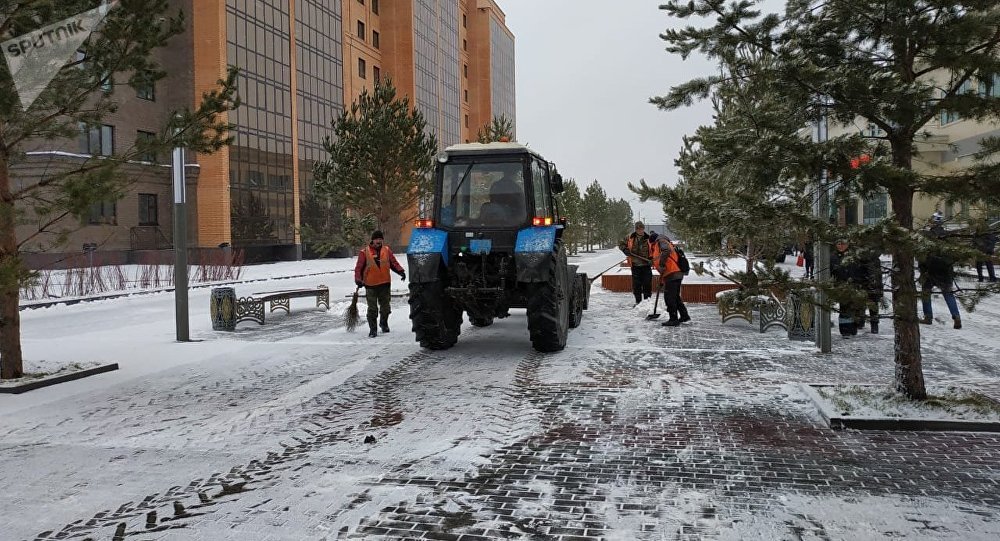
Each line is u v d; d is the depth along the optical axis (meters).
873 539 3.34
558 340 8.62
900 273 5.25
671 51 5.74
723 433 5.12
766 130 5.54
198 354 8.97
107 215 32.12
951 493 3.90
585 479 4.20
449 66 67.94
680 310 11.68
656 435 5.09
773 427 5.25
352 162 17.00
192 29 36.03
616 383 6.87
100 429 5.49
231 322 11.49
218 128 7.80
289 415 5.85
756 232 5.22
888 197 5.38
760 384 6.73
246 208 38.03
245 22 38.22
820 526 3.49
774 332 10.35
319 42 45.97
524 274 8.34
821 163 5.15
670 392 6.44
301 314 14.03
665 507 3.75
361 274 10.59
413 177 17.33
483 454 4.70
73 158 24.55
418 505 3.83
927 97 5.08
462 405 6.09
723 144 5.45
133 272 26.11
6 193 7.18
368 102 17.70
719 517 3.61
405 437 5.14
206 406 6.20
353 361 8.38
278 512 3.77
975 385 6.52
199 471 4.46
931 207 5.20
